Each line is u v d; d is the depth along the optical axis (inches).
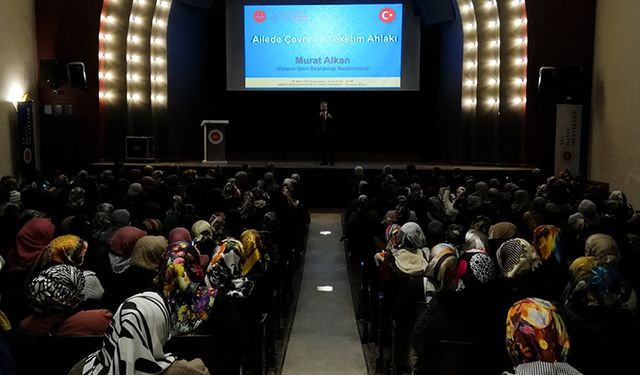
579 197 390.6
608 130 559.2
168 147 689.0
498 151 644.7
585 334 131.6
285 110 773.3
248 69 727.1
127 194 356.5
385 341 228.5
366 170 581.6
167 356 97.4
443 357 134.9
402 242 212.1
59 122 618.5
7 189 372.8
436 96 748.0
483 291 138.2
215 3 735.7
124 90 648.4
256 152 779.4
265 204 340.2
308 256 396.8
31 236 226.8
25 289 183.6
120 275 205.6
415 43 716.0
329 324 273.9
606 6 569.6
